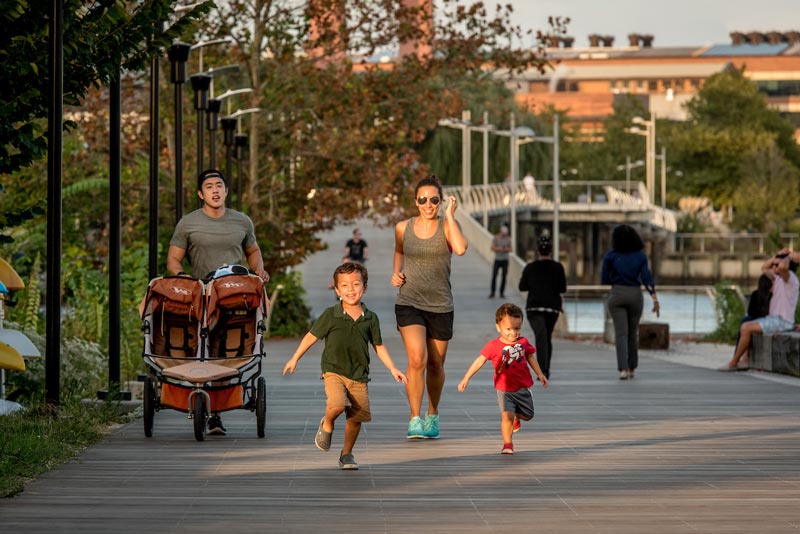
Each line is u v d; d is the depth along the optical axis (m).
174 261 28.89
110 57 29.80
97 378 36.22
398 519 18.31
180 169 49.41
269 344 70.62
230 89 94.50
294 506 19.28
